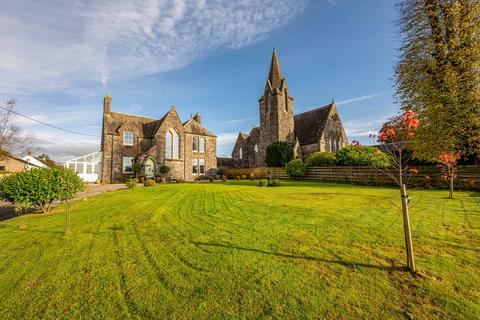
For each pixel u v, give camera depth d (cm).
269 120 3550
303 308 255
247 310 255
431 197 974
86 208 941
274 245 441
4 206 1239
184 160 3219
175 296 288
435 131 1365
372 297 269
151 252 431
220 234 523
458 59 1309
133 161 2902
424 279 301
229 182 2405
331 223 581
